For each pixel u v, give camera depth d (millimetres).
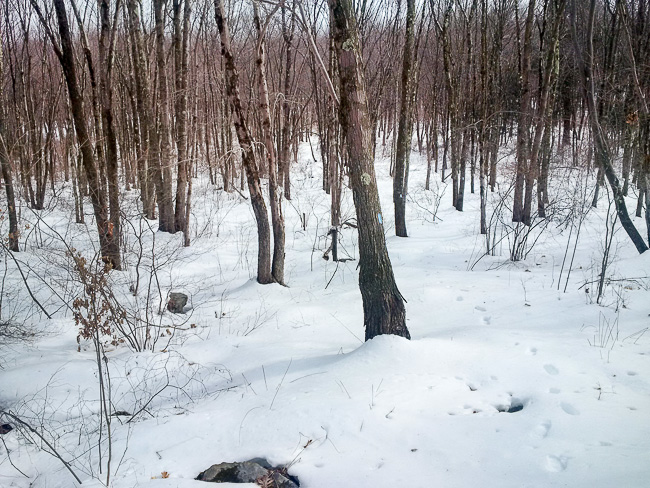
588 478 3166
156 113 15508
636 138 12602
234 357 6320
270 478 3678
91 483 3826
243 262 11492
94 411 5254
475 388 4699
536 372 4824
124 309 6531
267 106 9086
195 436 4336
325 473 3652
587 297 7164
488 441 3771
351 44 5375
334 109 12117
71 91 8945
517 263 9844
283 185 19141
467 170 26922
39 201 14680
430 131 27828
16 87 16438
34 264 9055
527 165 14000
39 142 15055
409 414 4215
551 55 12641
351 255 11773
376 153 30469
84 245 10734
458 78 18250
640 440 3574
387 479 3488
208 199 18203
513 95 21312
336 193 12516
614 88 13562
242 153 8820
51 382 5664
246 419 4441
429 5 17859
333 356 5645
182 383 5758
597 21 15516
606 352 5242
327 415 4262
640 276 7934
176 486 3623
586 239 11391
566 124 23016
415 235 13820
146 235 12992
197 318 7871
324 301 8242
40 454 4539
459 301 7551
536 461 3457
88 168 9148
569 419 3934
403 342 5375
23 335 6766
